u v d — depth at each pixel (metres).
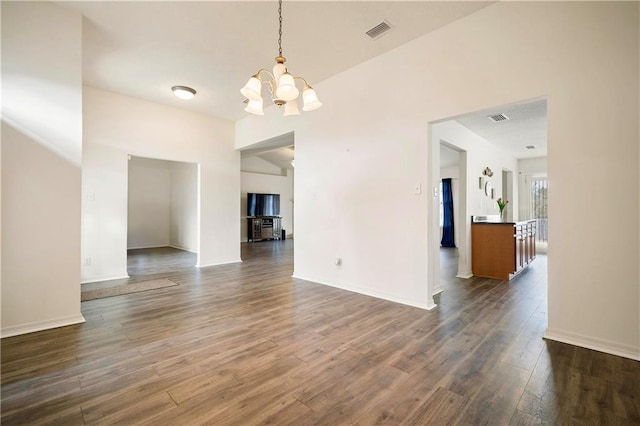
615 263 2.16
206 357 2.14
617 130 2.15
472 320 2.84
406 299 3.36
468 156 4.98
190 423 1.48
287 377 1.89
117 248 4.68
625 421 1.48
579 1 2.29
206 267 5.60
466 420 1.50
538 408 1.58
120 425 1.46
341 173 4.04
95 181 4.47
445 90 3.00
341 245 4.06
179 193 8.70
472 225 4.78
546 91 2.42
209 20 2.88
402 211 3.39
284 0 2.59
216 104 5.16
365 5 2.67
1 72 2.48
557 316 2.39
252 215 10.27
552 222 2.40
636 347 2.09
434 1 2.64
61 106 2.74
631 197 2.11
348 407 1.60
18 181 2.55
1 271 2.48
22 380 1.85
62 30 2.74
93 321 2.84
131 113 4.82
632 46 2.09
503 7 2.64
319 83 4.30
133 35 3.13
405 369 1.98
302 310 3.15
